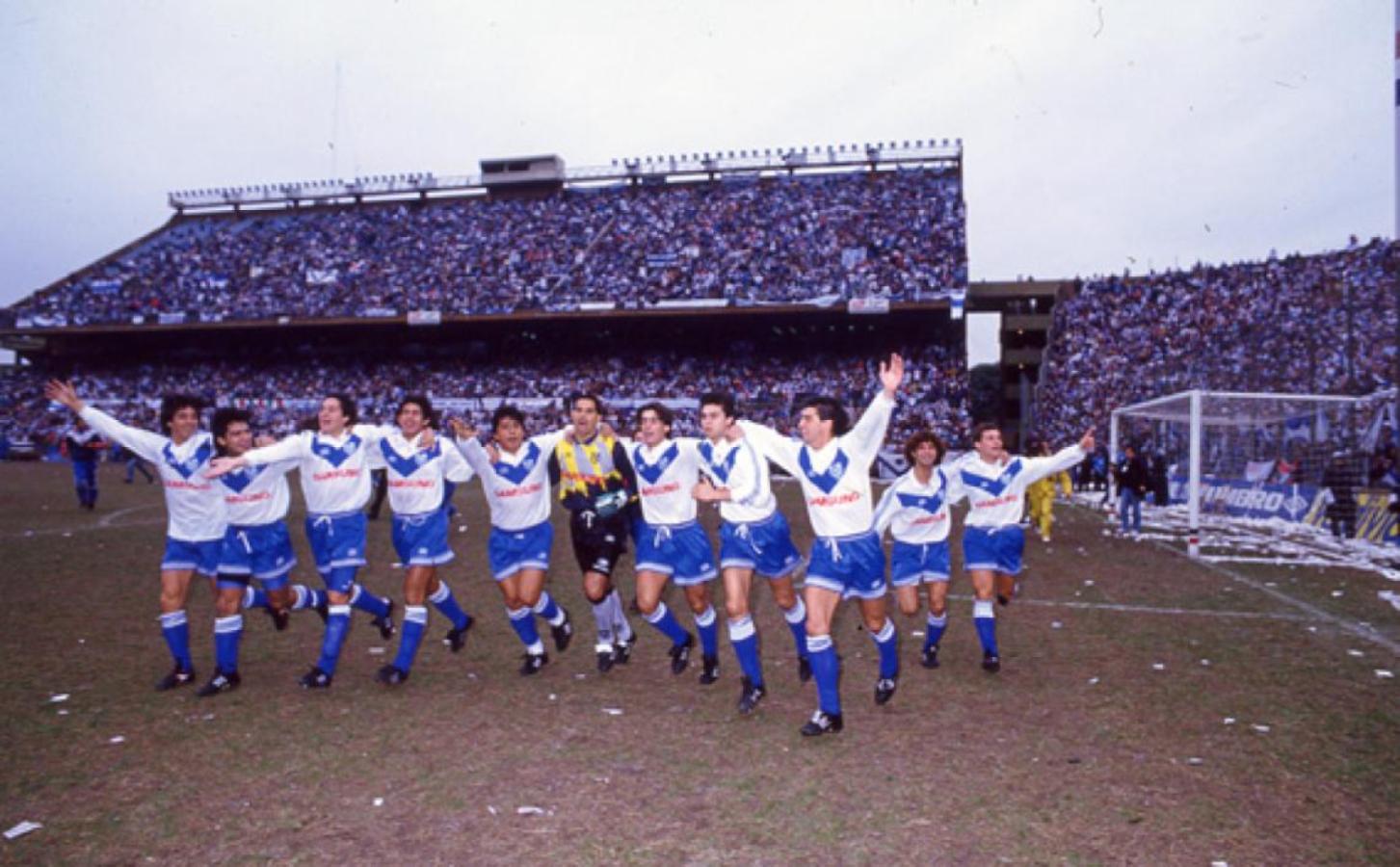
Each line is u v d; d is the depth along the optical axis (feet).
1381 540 48.29
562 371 134.00
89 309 139.23
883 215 133.18
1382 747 15.98
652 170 149.89
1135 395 117.50
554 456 21.21
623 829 12.60
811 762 15.29
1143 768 14.98
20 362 153.89
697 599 20.25
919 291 119.65
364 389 134.31
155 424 132.26
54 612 27.81
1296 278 117.60
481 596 31.19
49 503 63.82
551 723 17.39
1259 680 20.49
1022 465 22.49
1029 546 46.75
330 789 14.02
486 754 15.62
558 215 146.51
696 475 20.17
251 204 163.22
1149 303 126.00
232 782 14.29
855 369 126.31
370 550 41.42
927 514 21.30
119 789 14.02
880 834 12.44
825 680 16.96
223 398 135.33
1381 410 57.77
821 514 17.67
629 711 18.30
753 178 148.97
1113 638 25.03
